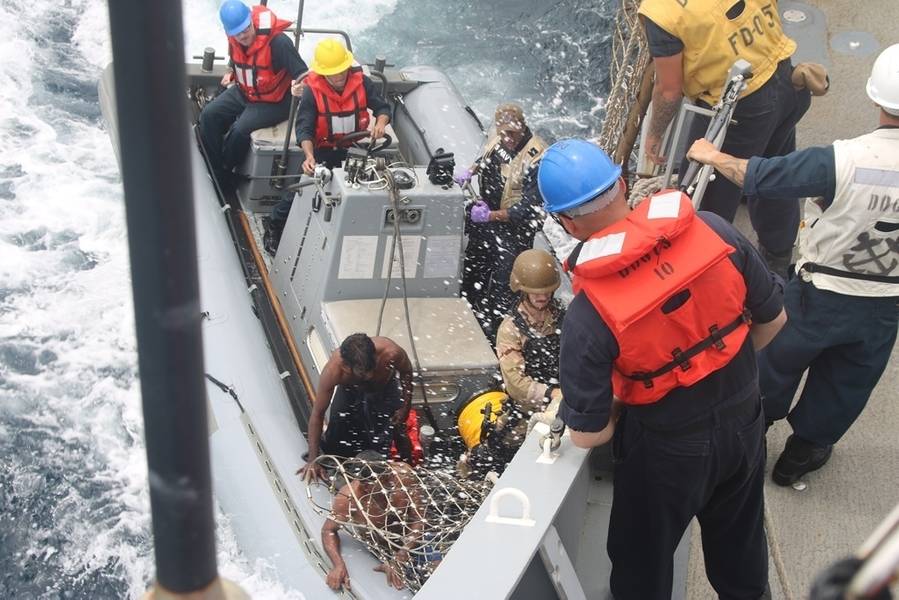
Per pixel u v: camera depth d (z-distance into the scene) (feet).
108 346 18.84
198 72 20.57
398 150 18.11
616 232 7.08
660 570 8.66
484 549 7.16
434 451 12.88
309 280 14.40
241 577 11.50
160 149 1.82
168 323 1.90
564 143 7.41
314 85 16.92
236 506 12.26
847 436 12.07
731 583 9.13
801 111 12.70
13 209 22.47
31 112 25.94
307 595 11.14
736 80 9.95
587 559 9.77
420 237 13.70
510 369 11.90
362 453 11.53
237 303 15.31
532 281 11.71
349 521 11.11
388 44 28.19
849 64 19.43
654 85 12.46
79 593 14.64
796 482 11.43
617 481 8.43
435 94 20.11
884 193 8.98
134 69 1.78
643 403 7.63
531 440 8.27
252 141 17.95
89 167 24.03
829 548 10.77
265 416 13.46
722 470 7.96
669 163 10.91
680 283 6.96
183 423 1.96
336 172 13.62
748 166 9.20
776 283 8.16
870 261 9.48
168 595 2.10
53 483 16.29
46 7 29.91
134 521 15.67
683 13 11.35
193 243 1.89
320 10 29.35
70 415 17.47
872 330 9.91
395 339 13.41
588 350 7.25
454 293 14.21
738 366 7.66
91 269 20.81
